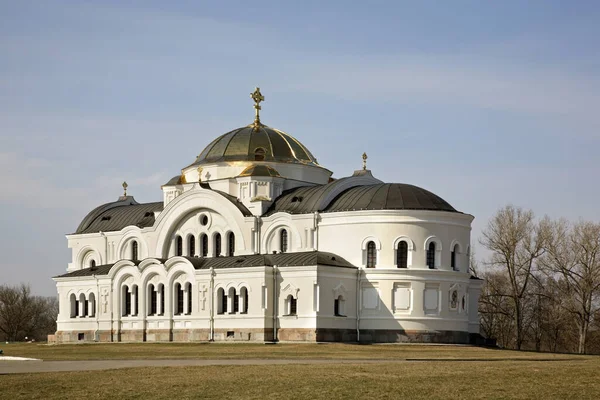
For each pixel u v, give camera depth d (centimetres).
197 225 13425
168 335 12688
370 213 11919
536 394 5359
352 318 11838
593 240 14075
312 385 5625
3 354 9406
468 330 12331
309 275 11450
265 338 11600
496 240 14438
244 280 11881
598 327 15612
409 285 11800
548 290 15175
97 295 13738
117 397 5403
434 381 5781
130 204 15700
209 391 5494
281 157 13812
